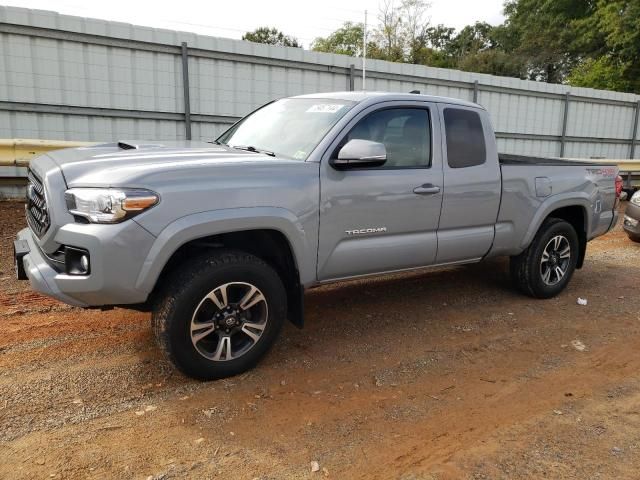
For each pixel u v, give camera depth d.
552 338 4.54
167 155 3.53
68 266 3.09
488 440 3.01
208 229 3.23
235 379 3.58
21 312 4.60
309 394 3.44
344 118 3.96
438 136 4.43
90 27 9.58
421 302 5.32
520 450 2.92
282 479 2.61
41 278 3.14
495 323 4.84
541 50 41.94
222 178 3.32
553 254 5.53
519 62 44.34
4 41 9.03
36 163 3.67
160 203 3.09
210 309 3.44
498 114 15.49
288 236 3.56
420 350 4.19
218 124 11.23
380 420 3.17
